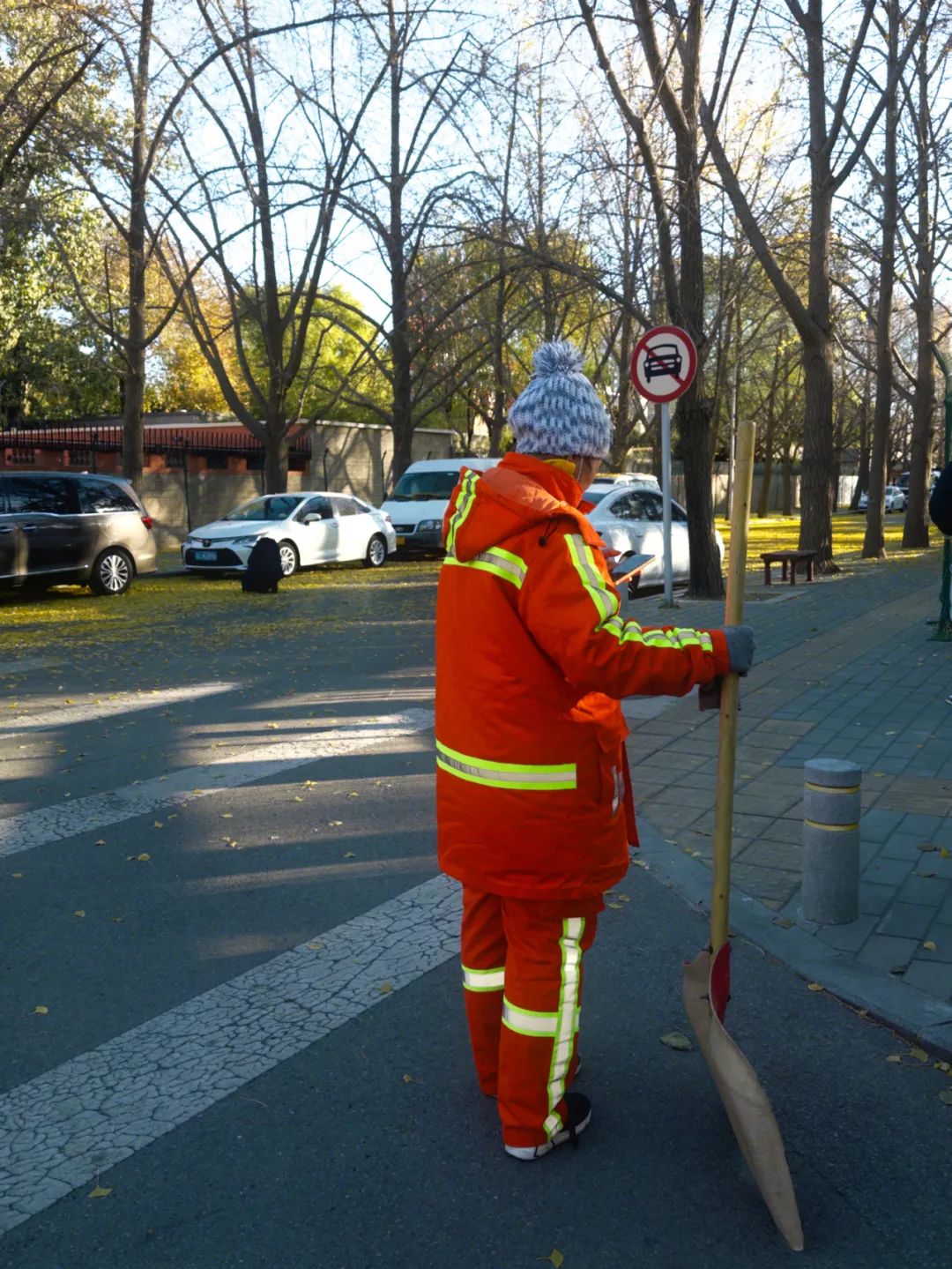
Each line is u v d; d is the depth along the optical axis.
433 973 3.95
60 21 18.69
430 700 8.84
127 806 6.04
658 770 6.57
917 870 4.80
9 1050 3.44
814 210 18.58
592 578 2.46
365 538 21.94
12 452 28.34
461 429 47.78
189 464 29.41
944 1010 3.55
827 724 7.64
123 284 28.69
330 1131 2.97
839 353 37.62
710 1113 3.05
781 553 17.58
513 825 2.61
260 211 23.58
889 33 18.50
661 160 16.69
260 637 12.44
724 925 2.76
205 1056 3.39
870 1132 2.95
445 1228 2.56
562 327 28.16
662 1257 2.46
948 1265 2.44
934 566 21.62
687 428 14.88
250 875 4.96
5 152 19.98
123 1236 2.56
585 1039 3.47
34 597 17.08
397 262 26.94
